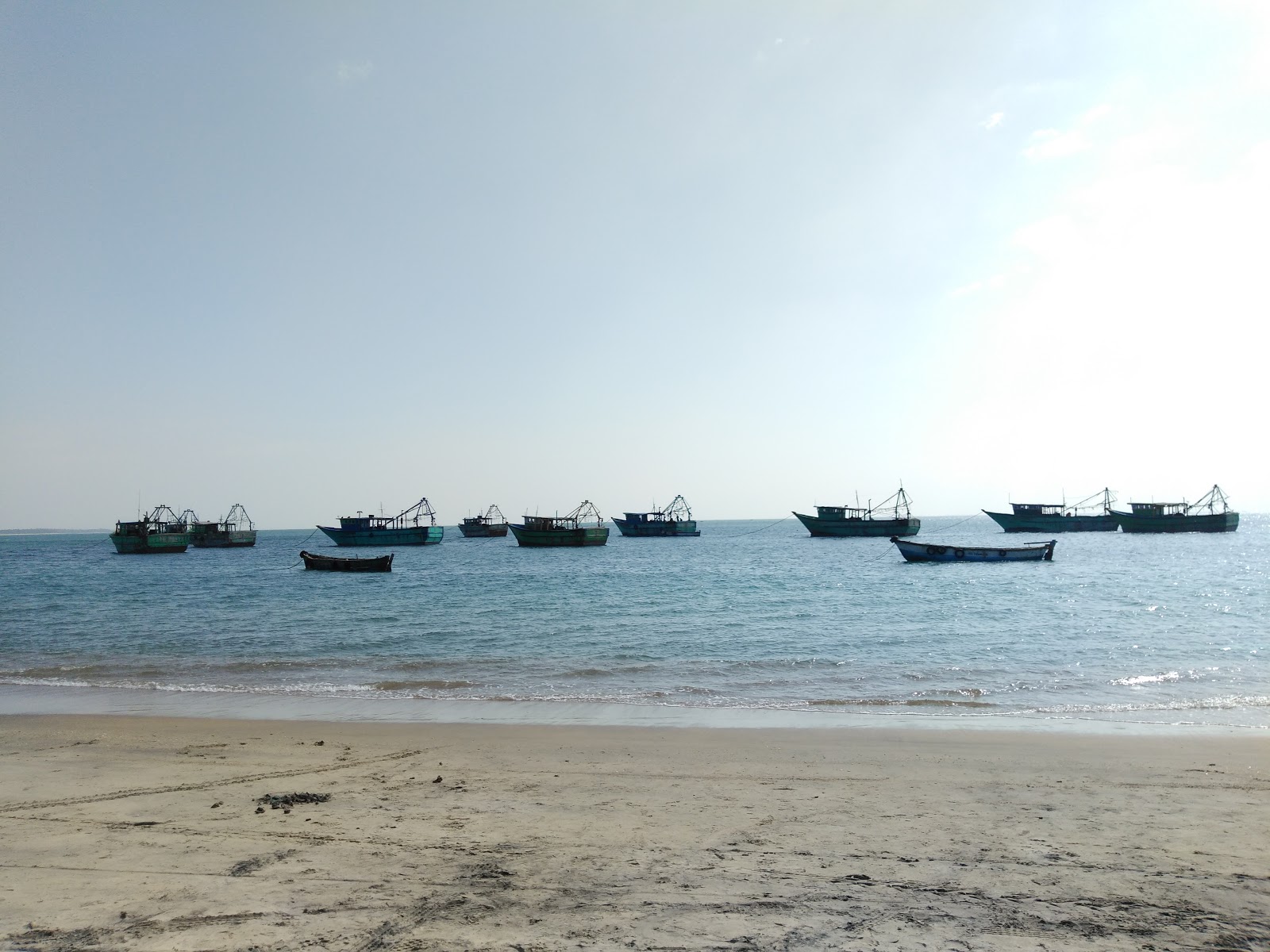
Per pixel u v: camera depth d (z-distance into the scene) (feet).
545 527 439.22
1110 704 60.29
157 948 20.62
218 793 35.81
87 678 77.77
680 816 32.17
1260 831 30.07
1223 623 112.68
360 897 23.84
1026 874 25.70
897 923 22.13
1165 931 21.67
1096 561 274.77
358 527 460.55
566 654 90.74
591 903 23.43
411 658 88.99
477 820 31.58
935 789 36.37
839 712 58.44
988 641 96.89
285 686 71.72
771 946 20.76
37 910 23.00
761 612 133.49
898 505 506.07
